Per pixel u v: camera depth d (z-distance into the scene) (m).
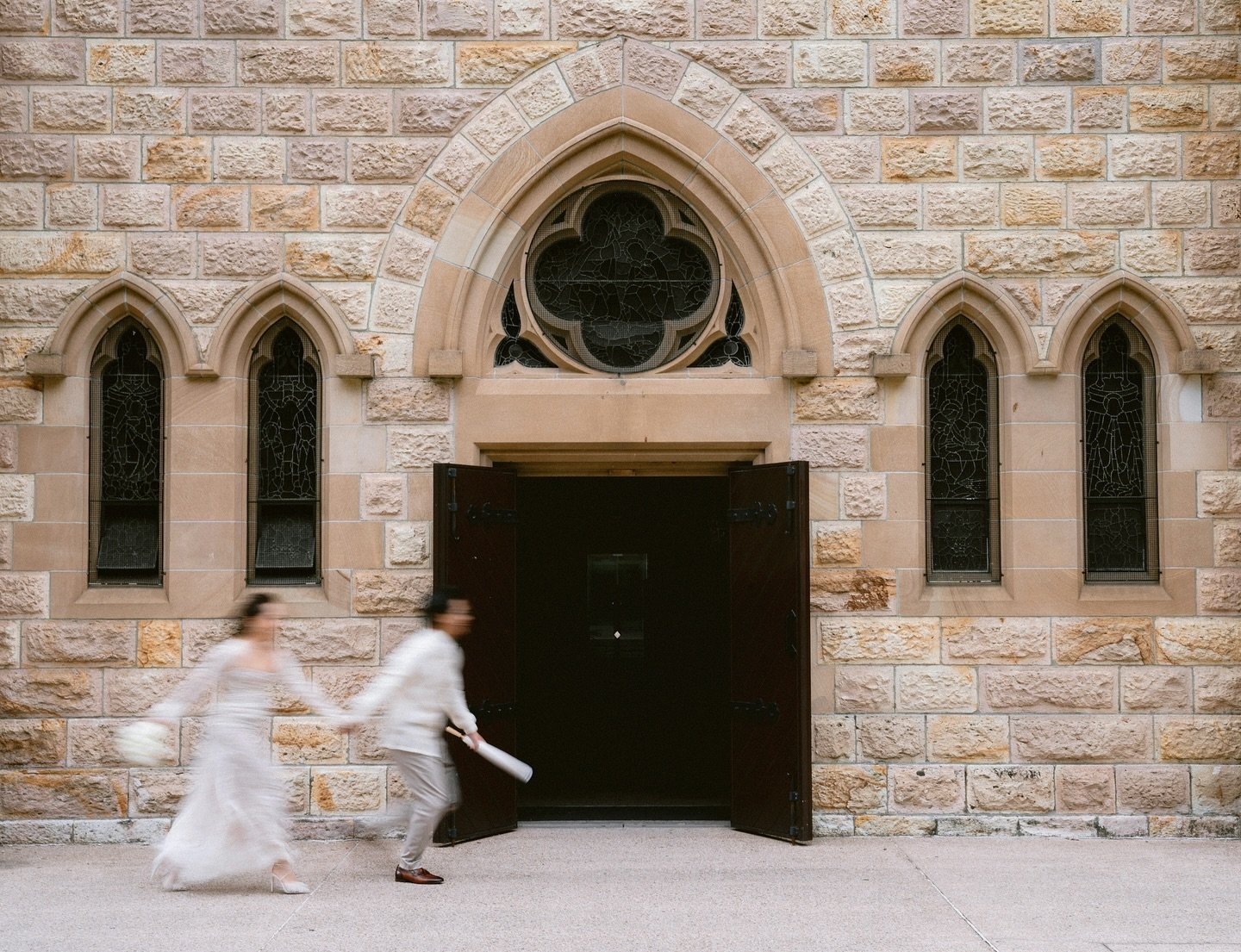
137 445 8.29
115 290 8.11
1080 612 8.08
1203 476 8.15
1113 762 8.02
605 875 6.93
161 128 8.15
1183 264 8.20
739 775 8.10
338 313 8.13
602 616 10.72
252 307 8.16
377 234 8.17
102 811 7.92
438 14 8.23
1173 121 8.22
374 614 8.06
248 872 6.95
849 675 8.08
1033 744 8.02
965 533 8.37
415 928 5.87
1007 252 8.20
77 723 7.96
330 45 8.20
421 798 6.63
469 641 7.82
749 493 8.09
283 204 8.16
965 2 8.26
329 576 8.08
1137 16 8.24
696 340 8.38
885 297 8.20
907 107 8.25
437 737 6.70
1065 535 8.12
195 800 6.59
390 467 8.12
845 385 8.18
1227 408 8.16
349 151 8.19
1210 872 7.02
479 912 6.16
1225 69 8.22
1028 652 8.06
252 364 8.29
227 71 8.17
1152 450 8.27
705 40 8.27
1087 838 7.91
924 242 8.21
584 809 8.77
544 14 8.23
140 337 8.33
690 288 8.48
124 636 8.00
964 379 8.43
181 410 8.10
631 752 10.62
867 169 8.23
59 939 5.67
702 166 8.23
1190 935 5.80
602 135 8.23
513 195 8.20
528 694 10.64
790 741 7.73
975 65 8.23
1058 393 8.18
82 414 8.10
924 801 8.02
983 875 6.94
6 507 8.05
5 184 8.10
